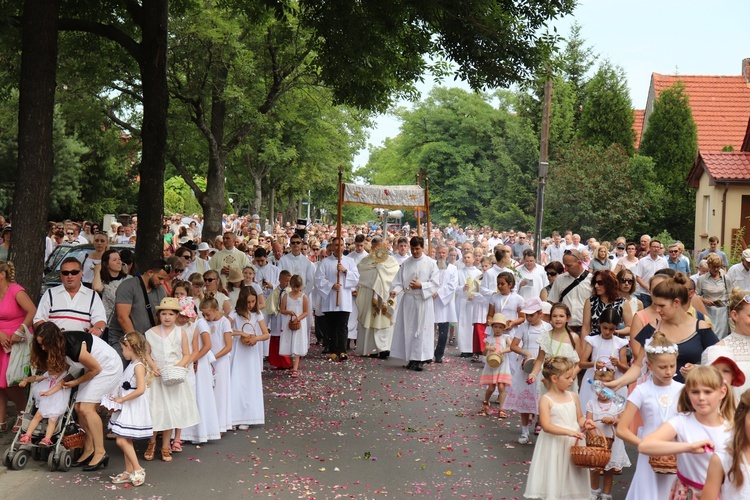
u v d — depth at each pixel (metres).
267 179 47.00
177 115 23.78
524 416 9.99
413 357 15.46
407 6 14.89
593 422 7.01
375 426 10.76
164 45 13.95
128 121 27.22
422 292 15.44
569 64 53.38
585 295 10.59
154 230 14.10
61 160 41.25
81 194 46.00
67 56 19.69
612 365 8.65
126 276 11.20
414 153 76.06
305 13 15.79
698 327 7.41
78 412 8.58
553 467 7.11
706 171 29.12
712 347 6.93
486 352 11.59
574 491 7.12
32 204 11.18
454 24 15.80
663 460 5.83
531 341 9.99
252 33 22.45
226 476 8.38
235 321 10.79
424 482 8.27
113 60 19.52
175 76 22.56
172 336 9.00
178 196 65.38
